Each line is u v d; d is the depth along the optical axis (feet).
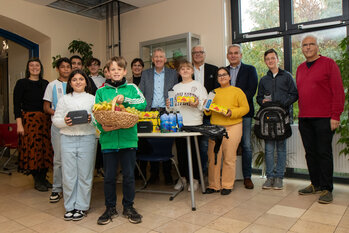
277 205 9.32
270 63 11.53
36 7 16.56
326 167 9.75
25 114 11.64
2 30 16.96
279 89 11.43
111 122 7.22
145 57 16.67
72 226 7.95
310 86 10.06
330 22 12.13
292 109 13.26
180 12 16.10
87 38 19.15
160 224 7.90
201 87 10.81
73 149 8.51
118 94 8.23
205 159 12.13
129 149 8.18
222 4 14.57
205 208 9.13
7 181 13.61
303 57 13.03
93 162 8.86
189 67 10.75
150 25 17.40
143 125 9.29
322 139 9.86
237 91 10.86
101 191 11.56
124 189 8.34
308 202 9.60
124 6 18.08
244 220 8.07
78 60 12.17
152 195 10.72
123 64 8.34
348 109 10.93
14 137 16.14
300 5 13.00
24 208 9.58
